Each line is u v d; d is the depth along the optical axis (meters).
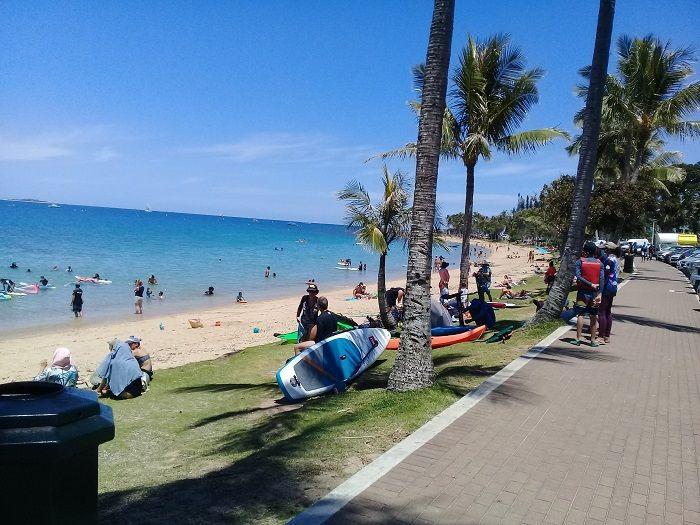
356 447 5.41
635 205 23.45
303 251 80.38
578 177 12.61
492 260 79.44
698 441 5.68
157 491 4.76
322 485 4.57
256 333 19.84
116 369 9.78
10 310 25.22
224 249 73.50
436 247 15.46
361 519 3.93
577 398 7.10
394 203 14.77
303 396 8.84
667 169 29.31
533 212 41.19
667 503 4.31
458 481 4.60
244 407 8.77
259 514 4.12
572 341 10.93
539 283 31.59
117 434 7.57
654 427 6.08
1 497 2.18
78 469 2.32
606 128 26.92
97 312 25.59
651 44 24.70
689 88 23.72
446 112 17.20
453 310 15.20
